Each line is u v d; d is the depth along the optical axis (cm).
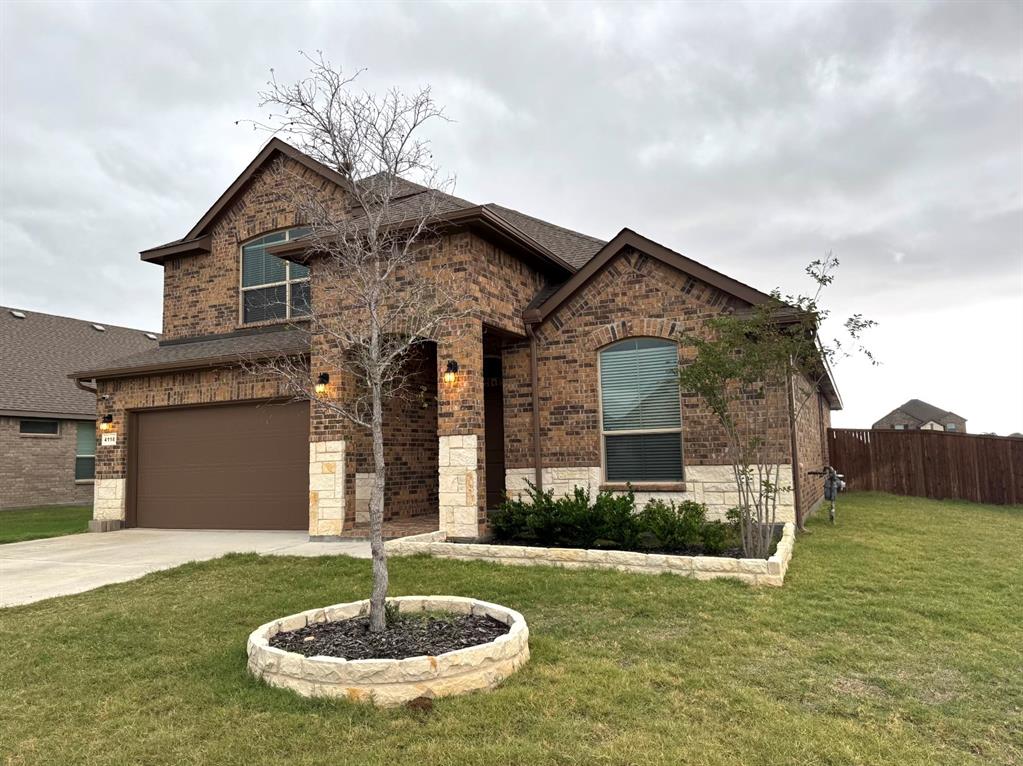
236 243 1571
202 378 1385
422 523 1256
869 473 1912
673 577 754
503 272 1158
